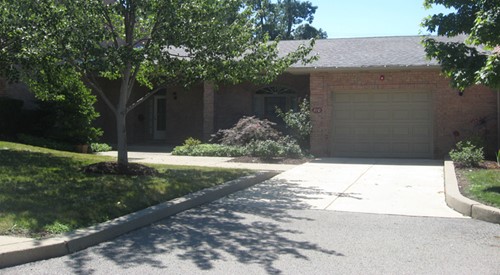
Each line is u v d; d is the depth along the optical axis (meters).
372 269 5.37
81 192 8.36
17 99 17.25
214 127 19.20
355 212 8.29
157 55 9.79
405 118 16.59
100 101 21.28
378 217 7.92
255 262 5.61
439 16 10.03
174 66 10.23
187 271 5.30
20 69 12.59
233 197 9.64
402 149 16.64
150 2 9.84
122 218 7.08
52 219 6.62
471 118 15.82
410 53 17.39
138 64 10.02
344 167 14.01
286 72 17.44
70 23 9.47
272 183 11.36
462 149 14.11
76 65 10.08
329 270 5.34
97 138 17.70
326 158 16.41
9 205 7.18
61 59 10.22
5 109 16.02
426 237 6.69
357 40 20.33
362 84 16.64
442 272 5.28
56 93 13.73
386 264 5.54
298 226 7.32
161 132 22.48
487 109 15.71
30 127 17.16
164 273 5.24
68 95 16.03
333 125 17.12
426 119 16.44
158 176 10.59
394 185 10.97
